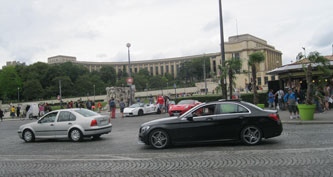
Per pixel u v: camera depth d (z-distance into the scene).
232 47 120.75
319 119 16.33
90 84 113.56
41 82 111.19
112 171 7.33
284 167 6.84
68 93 109.12
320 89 21.19
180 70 155.75
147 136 10.33
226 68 21.16
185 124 10.10
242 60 21.47
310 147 9.05
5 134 19.69
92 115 14.08
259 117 9.84
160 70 182.62
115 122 24.17
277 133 9.81
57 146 12.48
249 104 10.16
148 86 129.00
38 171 7.71
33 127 14.20
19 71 112.62
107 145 12.00
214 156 8.51
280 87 27.30
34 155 10.41
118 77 152.62
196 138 10.02
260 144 10.02
